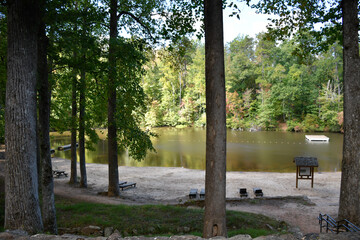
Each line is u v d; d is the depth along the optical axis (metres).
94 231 8.46
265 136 47.59
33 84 5.95
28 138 5.77
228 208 12.57
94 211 10.20
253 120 60.12
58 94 18.30
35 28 6.04
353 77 9.12
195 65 65.00
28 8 5.80
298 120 56.94
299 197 14.15
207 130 6.22
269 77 59.72
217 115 6.05
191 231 8.79
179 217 9.75
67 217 9.51
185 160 29.28
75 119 16.52
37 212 5.88
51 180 7.91
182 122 66.31
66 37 9.60
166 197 15.77
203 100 64.94
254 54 65.06
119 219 9.41
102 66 11.49
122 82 12.15
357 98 9.12
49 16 7.87
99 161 29.09
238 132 54.50
